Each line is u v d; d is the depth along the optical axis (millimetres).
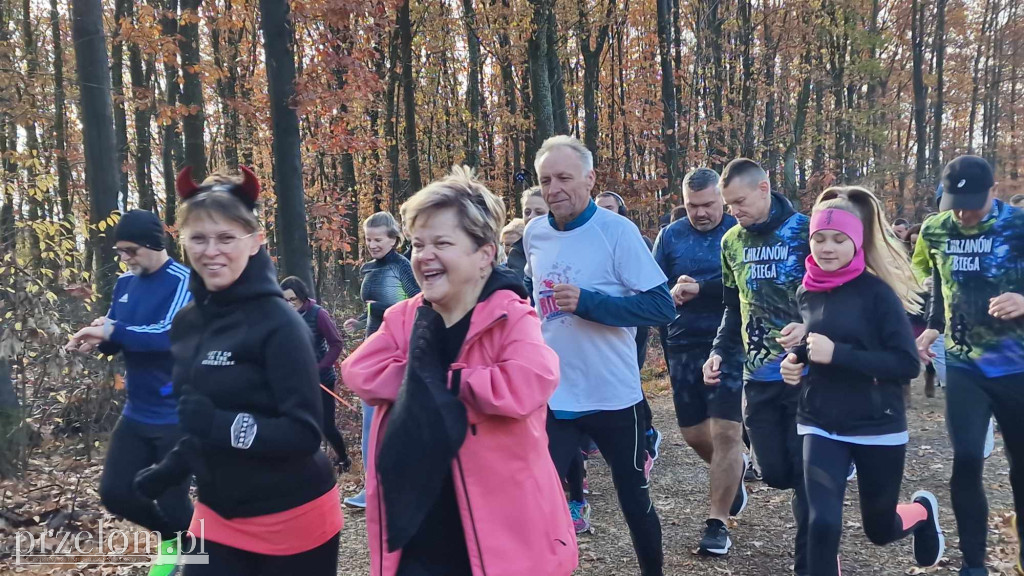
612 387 3418
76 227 5891
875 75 23656
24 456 5207
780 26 22578
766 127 22875
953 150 34312
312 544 2594
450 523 2189
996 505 5117
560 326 3482
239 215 2475
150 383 3508
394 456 2051
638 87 20188
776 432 3908
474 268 2236
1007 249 3748
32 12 15539
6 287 5043
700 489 5629
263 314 2471
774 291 3871
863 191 3340
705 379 4188
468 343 2195
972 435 3768
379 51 15734
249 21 12688
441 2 19047
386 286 5250
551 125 14758
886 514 3361
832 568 3123
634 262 3383
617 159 21266
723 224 4883
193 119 11492
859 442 3211
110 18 16391
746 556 4332
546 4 14516
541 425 2287
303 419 2396
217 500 2488
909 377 3133
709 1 19906
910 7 27797
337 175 19953
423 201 2209
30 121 10367
